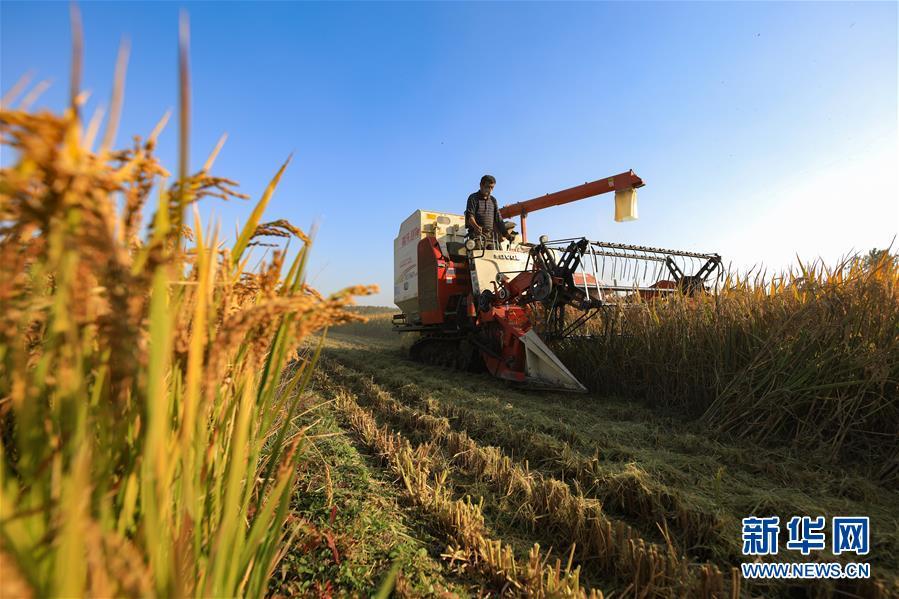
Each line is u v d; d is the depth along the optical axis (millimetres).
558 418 4949
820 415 3898
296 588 1935
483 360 8195
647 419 5039
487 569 2281
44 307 699
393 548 2334
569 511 2729
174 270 813
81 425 682
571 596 1954
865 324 3865
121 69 601
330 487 2771
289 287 1188
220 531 865
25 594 588
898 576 2145
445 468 3645
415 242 10062
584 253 6254
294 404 1353
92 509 749
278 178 1039
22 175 504
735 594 1958
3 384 769
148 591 687
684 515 2658
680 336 5508
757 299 5078
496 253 8281
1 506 647
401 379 7535
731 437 4223
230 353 1046
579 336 7008
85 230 584
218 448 1061
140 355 726
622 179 7270
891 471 3236
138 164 657
